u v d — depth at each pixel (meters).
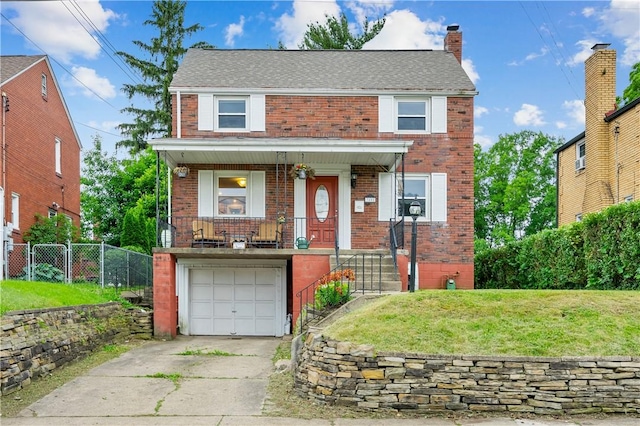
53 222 20.08
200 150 13.88
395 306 8.92
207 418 7.24
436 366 7.43
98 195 35.97
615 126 17.50
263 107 15.98
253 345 12.95
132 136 31.08
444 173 15.90
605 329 7.95
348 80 16.64
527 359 7.33
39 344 9.19
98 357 10.99
